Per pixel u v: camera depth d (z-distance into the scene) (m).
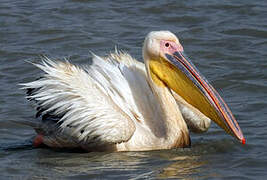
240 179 11.77
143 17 24.00
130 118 13.44
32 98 13.96
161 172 12.19
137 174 12.12
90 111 13.29
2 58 20.17
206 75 18.84
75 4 25.25
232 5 24.78
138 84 14.19
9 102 16.81
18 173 12.39
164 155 13.27
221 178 11.84
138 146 13.61
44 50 20.80
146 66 13.99
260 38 21.75
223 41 21.53
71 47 21.09
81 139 13.53
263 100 16.75
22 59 20.02
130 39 21.77
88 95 13.43
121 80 14.02
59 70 13.74
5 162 13.08
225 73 18.88
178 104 14.34
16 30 22.55
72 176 12.11
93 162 12.94
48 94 13.62
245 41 21.50
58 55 20.38
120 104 13.74
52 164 12.90
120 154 13.42
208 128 14.62
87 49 20.94
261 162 12.70
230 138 14.34
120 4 25.31
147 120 13.88
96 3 25.42
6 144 14.37
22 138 14.77
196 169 12.35
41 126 14.09
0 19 23.52
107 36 22.00
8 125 15.42
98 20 23.64
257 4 24.78
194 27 22.81
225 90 17.78
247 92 17.50
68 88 13.48
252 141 14.07
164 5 24.97
